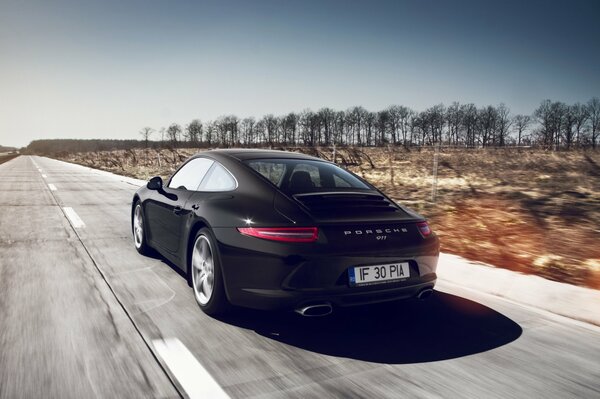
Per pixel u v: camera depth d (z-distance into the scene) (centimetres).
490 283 380
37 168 3428
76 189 1383
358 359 240
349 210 279
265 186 295
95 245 517
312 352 247
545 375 227
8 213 788
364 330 282
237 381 210
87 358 227
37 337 251
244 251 261
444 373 226
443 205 859
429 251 290
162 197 402
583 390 213
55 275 383
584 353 255
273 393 199
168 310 304
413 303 340
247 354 240
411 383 214
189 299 328
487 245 522
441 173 1862
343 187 326
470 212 766
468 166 2114
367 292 261
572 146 2594
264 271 254
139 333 262
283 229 252
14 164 4603
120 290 345
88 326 270
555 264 436
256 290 258
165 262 437
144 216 452
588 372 232
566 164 2011
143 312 298
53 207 894
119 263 431
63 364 219
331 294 251
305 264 247
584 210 777
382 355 246
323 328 283
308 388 205
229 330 273
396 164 2431
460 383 216
